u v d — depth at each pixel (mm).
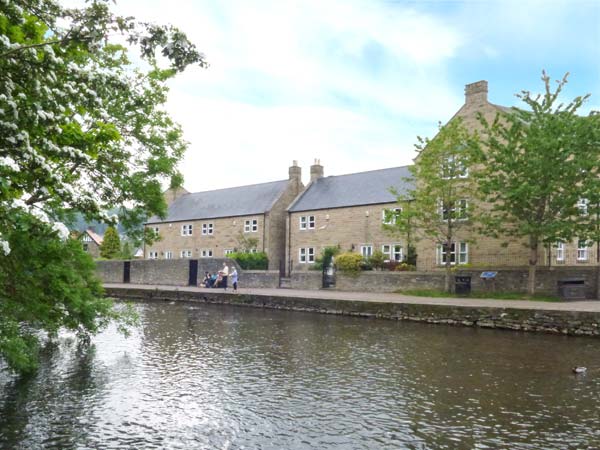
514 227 26219
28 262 8906
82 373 12289
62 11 6352
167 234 55281
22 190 7102
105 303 13977
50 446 7836
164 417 9117
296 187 47750
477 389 10758
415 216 27000
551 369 12484
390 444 7883
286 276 40250
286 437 8188
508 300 22969
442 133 26016
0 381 11508
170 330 19281
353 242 39031
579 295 23094
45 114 6355
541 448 7676
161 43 5984
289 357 14156
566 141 21000
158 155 16312
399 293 28328
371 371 12445
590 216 22250
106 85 7020
